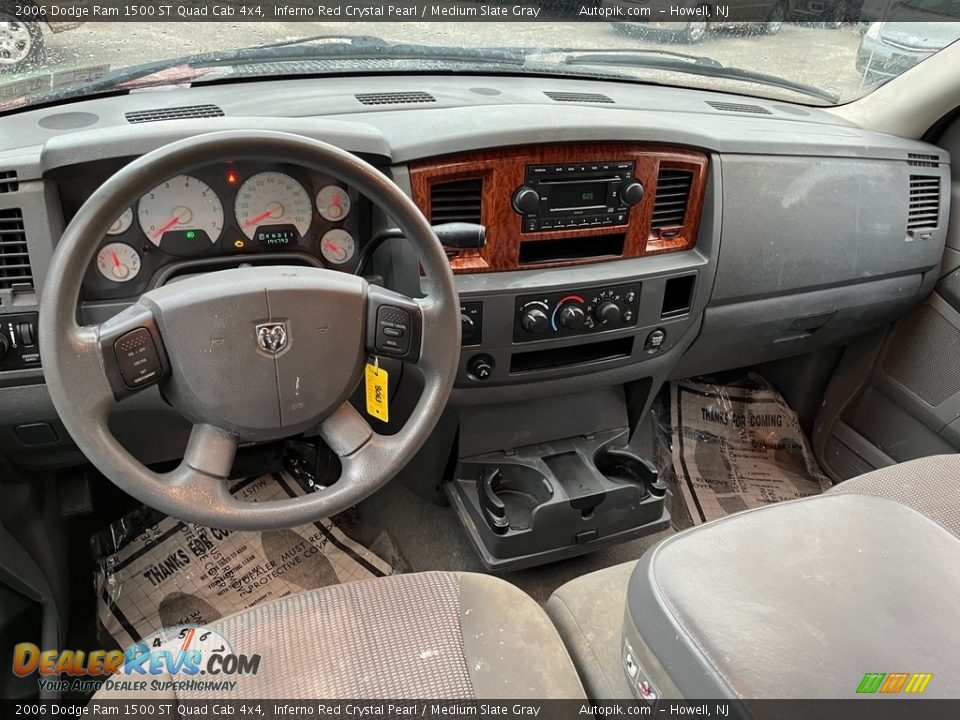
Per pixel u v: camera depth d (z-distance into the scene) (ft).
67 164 3.33
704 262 5.01
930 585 2.70
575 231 4.54
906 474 3.84
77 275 2.47
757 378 7.41
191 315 2.64
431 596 3.14
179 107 4.22
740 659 2.36
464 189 4.26
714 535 2.90
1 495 4.17
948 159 5.87
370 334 2.97
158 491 2.73
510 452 5.48
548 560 5.25
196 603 5.03
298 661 2.81
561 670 2.90
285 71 4.92
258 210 3.81
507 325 4.53
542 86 5.47
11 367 3.63
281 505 2.92
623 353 5.12
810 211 5.25
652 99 5.57
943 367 6.09
